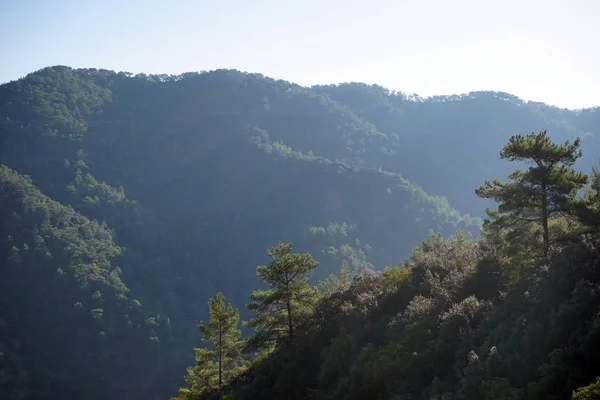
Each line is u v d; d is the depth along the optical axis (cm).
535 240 1742
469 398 1182
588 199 1750
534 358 1154
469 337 1434
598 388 862
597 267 1269
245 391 2338
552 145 1695
